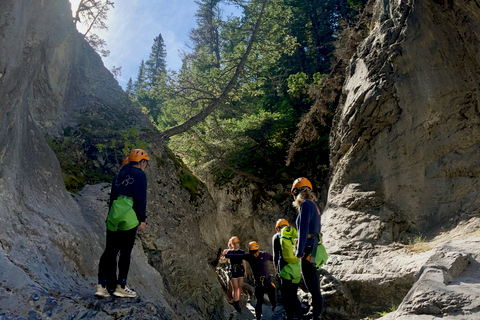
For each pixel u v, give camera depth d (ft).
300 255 12.61
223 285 35.81
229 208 51.08
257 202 50.34
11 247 9.69
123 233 10.36
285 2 82.69
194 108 44.21
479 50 21.17
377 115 26.50
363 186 26.07
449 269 10.85
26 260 9.71
